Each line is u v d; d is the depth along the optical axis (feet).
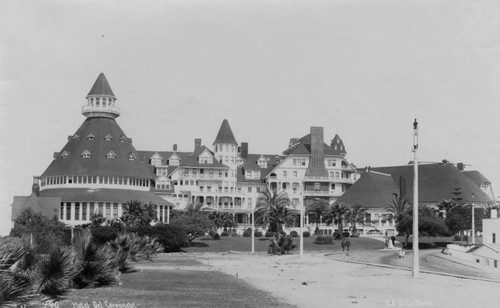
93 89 404.98
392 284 112.88
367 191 442.91
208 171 474.49
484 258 200.64
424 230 306.76
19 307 55.83
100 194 362.33
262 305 78.89
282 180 488.02
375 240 354.74
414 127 131.34
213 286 105.60
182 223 318.24
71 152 387.55
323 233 419.13
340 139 614.75
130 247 152.87
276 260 210.59
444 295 94.73
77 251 94.94
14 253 59.36
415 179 132.46
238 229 432.25
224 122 494.18
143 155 478.18
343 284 112.78
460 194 426.51
